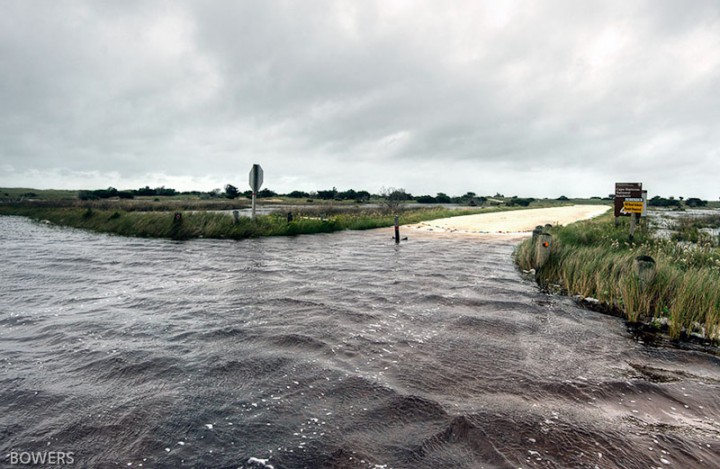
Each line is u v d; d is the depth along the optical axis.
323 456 2.75
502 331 5.68
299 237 19.81
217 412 3.33
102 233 20.27
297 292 7.91
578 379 4.13
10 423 3.15
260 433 3.03
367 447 2.86
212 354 4.62
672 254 10.39
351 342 5.08
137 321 5.88
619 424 3.26
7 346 4.83
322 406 3.45
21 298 7.22
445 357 4.64
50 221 27.39
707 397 3.83
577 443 2.96
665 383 4.11
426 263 11.80
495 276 9.88
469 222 29.97
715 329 5.70
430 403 3.52
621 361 4.70
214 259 12.23
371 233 22.42
